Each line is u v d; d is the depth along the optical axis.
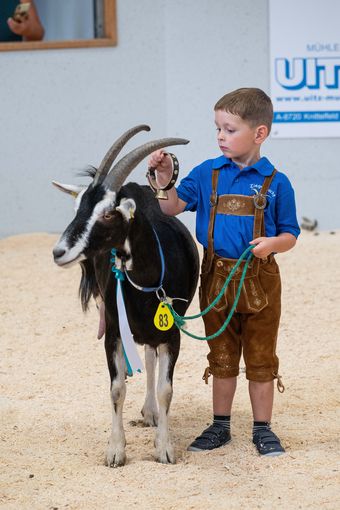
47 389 6.68
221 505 4.54
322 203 12.11
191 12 11.87
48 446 5.53
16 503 4.65
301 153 12.02
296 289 9.15
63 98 12.31
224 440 5.40
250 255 5.04
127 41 12.20
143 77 12.26
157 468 5.06
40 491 4.80
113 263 5.01
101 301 5.64
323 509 4.48
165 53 12.12
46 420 6.01
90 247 4.67
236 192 5.08
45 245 11.62
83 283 5.82
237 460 5.14
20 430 5.83
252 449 5.32
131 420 5.98
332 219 12.11
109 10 12.13
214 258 5.15
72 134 12.36
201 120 12.04
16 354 7.54
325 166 12.02
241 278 5.02
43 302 9.01
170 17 11.91
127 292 5.09
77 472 5.05
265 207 5.05
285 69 11.86
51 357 7.47
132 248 4.89
